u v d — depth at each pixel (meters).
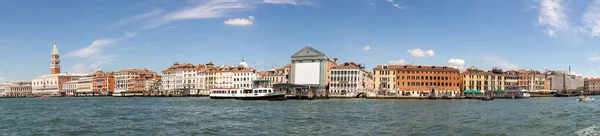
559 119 70.88
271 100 160.62
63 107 116.50
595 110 96.38
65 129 59.97
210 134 54.00
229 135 53.09
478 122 65.81
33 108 112.12
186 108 105.94
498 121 67.31
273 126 61.78
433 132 54.22
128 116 79.81
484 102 151.88
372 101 156.25
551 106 117.56
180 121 69.31
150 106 118.56
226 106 114.75
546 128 57.78
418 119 71.19
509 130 55.66
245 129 58.59
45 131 58.22
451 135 51.59
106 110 98.94
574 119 71.00
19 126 64.06
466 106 116.56
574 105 124.75
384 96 198.38
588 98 170.75
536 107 111.44
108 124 65.69
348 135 52.31
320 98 187.25
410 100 171.50
